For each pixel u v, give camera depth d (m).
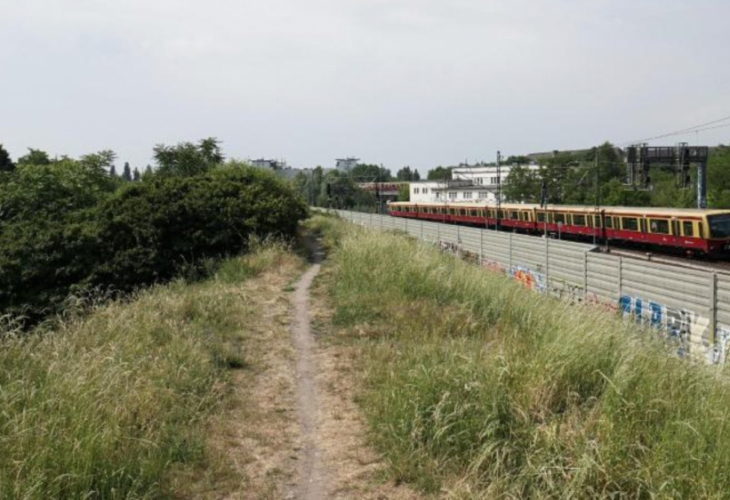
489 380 5.81
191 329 9.27
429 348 7.98
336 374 7.78
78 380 5.70
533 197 64.00
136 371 6.82
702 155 30.22
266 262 16.77
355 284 13.34
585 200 57.75
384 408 6.15
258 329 10.16
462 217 51.62
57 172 30.72
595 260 17.20
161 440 5.42
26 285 16.67
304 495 4.80
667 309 13.80
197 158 41.00
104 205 20.70
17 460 4.38
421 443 5.23
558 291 15.07
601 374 5.42
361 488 4.87
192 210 19.58
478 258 26.55
